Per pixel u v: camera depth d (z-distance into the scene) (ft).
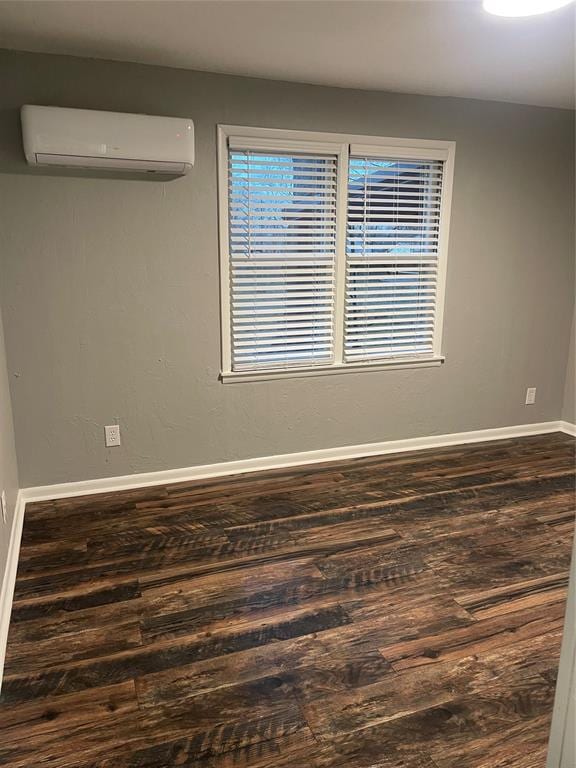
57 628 6.68
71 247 9.45
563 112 12.33
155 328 10.28
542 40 8.12
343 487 10.82
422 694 5.74
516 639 6.56
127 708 5.54
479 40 8.10
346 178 10.94
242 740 5.19
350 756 5.03
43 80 8.74
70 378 9.93
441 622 6.85
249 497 10.34
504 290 12.87
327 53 8.66
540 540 8.84
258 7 7.00
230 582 7.68
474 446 13.17
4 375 8.91
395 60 9.03
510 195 12.34
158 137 8.99
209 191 10.07
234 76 9.76
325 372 11.75
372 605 7.18
